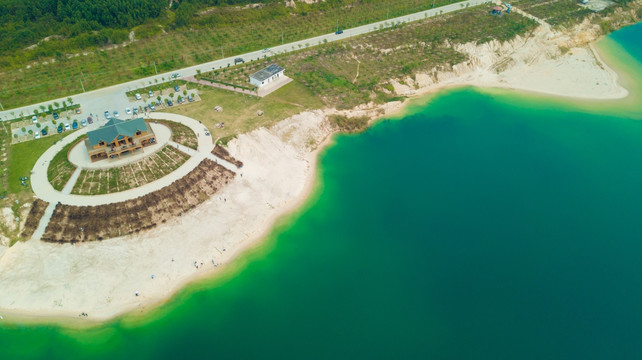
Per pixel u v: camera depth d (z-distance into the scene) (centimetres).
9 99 12288
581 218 9488
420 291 7812
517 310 7462
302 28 17412
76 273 7744
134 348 6888
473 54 15950
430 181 10556
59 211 8650
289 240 8931
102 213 8638
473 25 17625
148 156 9994
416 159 11331
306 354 6794
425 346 6931
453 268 8269
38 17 15838
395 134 12300
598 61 16850
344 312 7481
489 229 9156
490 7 19625
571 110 13875
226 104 12312
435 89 14638
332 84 13650
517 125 12988
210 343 6962
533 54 16650
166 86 13150
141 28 16225
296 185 10300
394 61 15138
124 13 16275
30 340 6956
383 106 13312
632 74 16088
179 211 9044
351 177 10662
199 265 8231
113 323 7225
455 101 14062
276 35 16800
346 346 6938
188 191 9388
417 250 8662
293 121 11806
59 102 12188
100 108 11975
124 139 9838
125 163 9738
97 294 7519
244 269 8275
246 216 9294
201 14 17288
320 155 11388
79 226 8425
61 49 14762
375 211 9644
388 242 8856
